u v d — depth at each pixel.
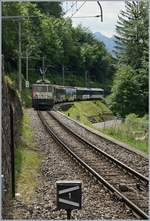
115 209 14.77
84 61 142.75
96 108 102.44
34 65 102.25
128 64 75.81
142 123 38.47
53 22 119.75
